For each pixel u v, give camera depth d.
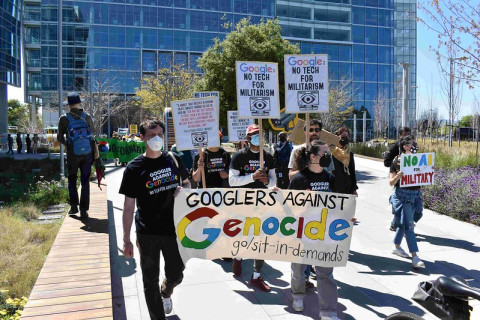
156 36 60.91
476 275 5.40
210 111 4.75
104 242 5.47
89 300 3.73
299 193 4.04
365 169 17.48
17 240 6.74
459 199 8.76
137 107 50.91
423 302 2.71
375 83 70.50
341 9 68.81
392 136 59.84
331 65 68.00
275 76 5.01
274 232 4.05
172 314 4.20
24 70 63.00
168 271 3.72
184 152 7.27
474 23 11.98
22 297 4.53
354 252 6.36
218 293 4.74
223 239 3.96
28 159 23.08
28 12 61.81
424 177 5.82
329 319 3.92
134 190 3.49
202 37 62.72
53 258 4.84
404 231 6.07
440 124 37.09
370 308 4.41
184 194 3.75
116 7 59.72
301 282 4.21
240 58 19.42
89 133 6.64
